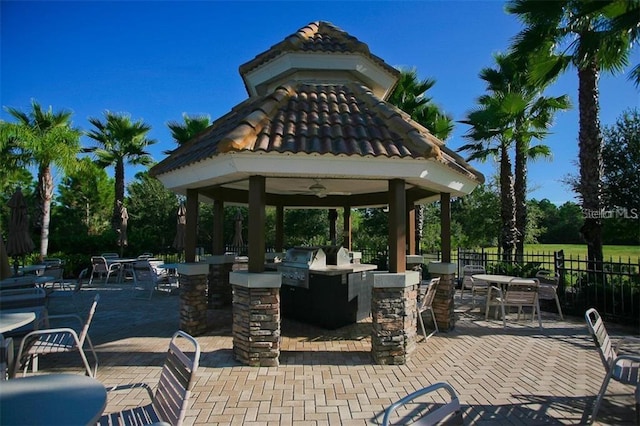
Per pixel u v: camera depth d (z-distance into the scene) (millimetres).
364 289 8883
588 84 10508
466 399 4676
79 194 36562
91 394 2572
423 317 9086
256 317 5719
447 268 8023
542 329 8250
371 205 11156
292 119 6332
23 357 4715
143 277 13477
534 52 10953
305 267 8375
